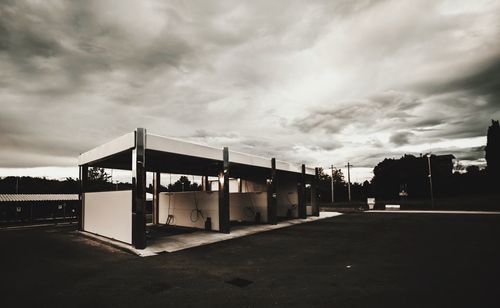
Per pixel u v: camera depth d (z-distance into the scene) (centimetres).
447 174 6047
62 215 3319
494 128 5453
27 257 893
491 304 464
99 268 741
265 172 2038
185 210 1708
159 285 595
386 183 6262
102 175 5675
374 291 538
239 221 2017
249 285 589
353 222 1852
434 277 616
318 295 523
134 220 1012
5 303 505
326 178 7275
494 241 1019
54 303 503
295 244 1063
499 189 5319
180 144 1141
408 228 1473
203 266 750
